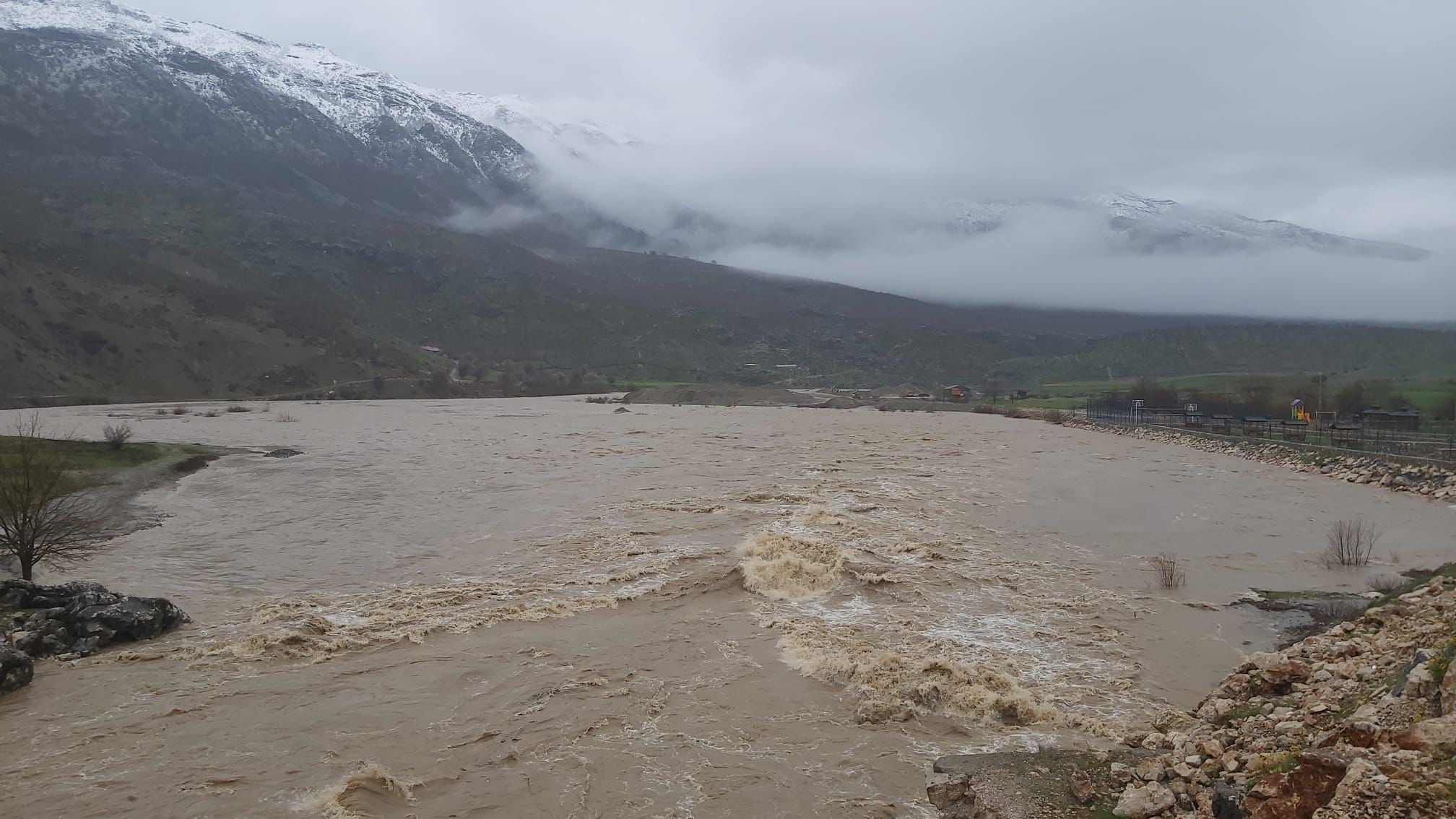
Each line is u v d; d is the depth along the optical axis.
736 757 14.27
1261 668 15.38
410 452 62.91
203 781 13.63
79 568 27.62
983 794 12.22
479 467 53.66
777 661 18.84
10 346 133.12
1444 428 69.38
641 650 19.52
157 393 144.25
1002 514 36.75
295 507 38.84
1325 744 10.70
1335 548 29.00
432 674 18.12
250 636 20.48
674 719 15.81
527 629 21.12
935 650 19.56
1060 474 50.69
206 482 46.69
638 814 12.50
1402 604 17.38
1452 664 10.87
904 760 14.09
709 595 23.97
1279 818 9.33
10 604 20.77
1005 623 21.80
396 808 12.80
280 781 13.59
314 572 27.20
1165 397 115.69
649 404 165.12
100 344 146.25
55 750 14.73
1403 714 11.02
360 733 15.31
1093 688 17.41
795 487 43.72
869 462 56.31
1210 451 66.12
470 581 25.91
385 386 171.38
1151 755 13.27
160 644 20.22
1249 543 31.16
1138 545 30.94
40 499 28.36
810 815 12.41
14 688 17.22
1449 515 36.50
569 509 37.53
